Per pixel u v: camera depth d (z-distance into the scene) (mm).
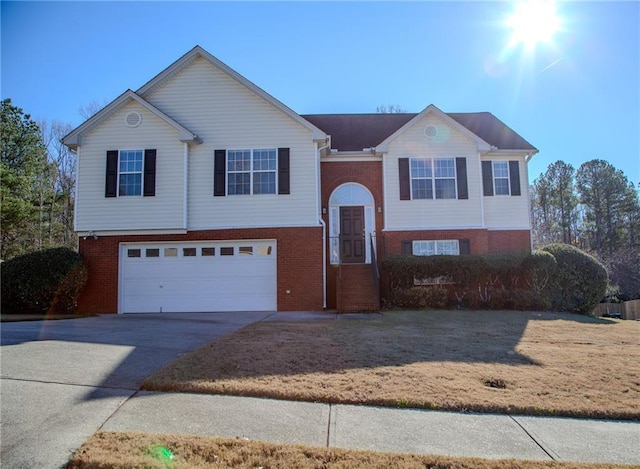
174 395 5176
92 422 4348
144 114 14312
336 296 14203
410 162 15820
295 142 14422
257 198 14195
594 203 44812
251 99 14602
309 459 3674
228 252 14156
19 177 25719
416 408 4977
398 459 3707
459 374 6094
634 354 7547
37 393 5070
